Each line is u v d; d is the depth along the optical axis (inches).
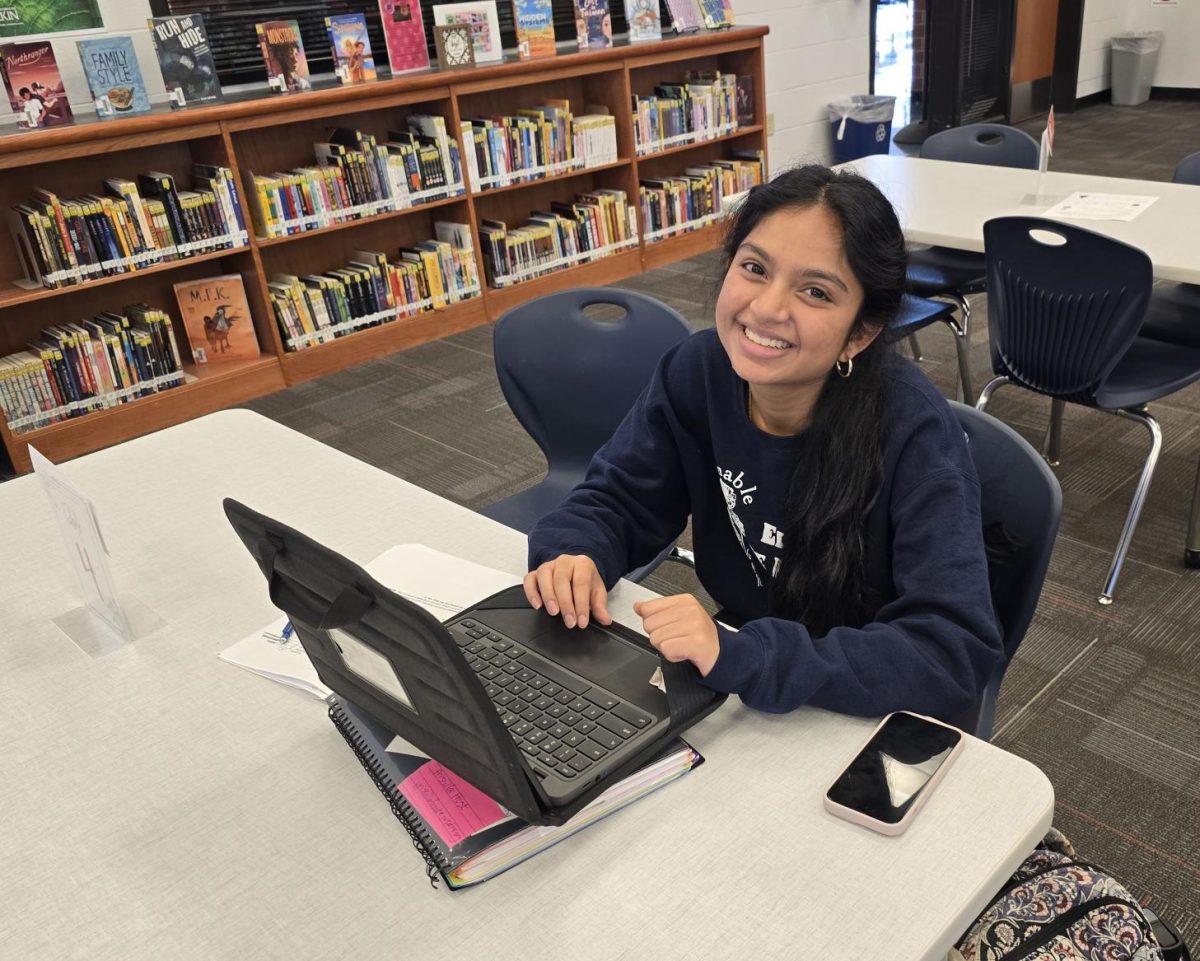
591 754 33.3
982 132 134.2
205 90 137.6
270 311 148.3
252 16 153.7
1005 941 39.0
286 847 33.1
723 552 55.0
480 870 31.0
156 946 30.0
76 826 34.8
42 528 55.6
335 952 29.2
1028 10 284.7
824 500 44.4
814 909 29.0
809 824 32.0
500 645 39.7
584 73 172.9
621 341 73.5
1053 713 77.7
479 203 179.9
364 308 159.0
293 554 31.6
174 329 150.0
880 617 41.6
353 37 151.6
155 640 44.6
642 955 28.1
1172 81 316.5
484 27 168.9
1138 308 81.2
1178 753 73.0
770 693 35.9
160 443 63.7
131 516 55.1
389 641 29.6
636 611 38.1
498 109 178.5
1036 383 92.4
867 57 245.4
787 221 40.8
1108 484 109.0
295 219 147.4
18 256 134.1
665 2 206.5
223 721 39.2
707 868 30.7
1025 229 84.4
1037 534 45.8
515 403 78.2
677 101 191.9
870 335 43.6
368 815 34.0
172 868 32.7
